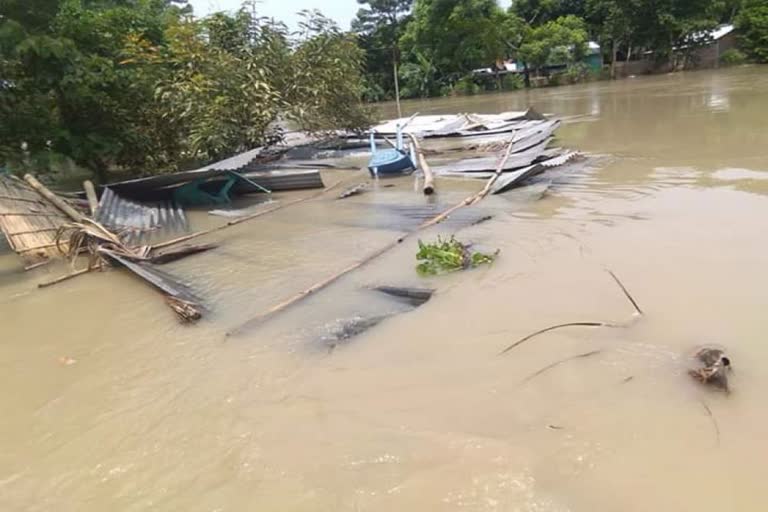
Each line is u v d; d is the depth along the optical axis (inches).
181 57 593.6
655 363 157.2
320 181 487.2
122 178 618.5
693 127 554.9
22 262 335.3
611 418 137.0
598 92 1188.5
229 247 327.0
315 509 119.2
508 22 1641.2
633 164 418.6
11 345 221.1
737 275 204.2
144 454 145.6
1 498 135.0
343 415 150.9
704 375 145.3
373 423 145.9
